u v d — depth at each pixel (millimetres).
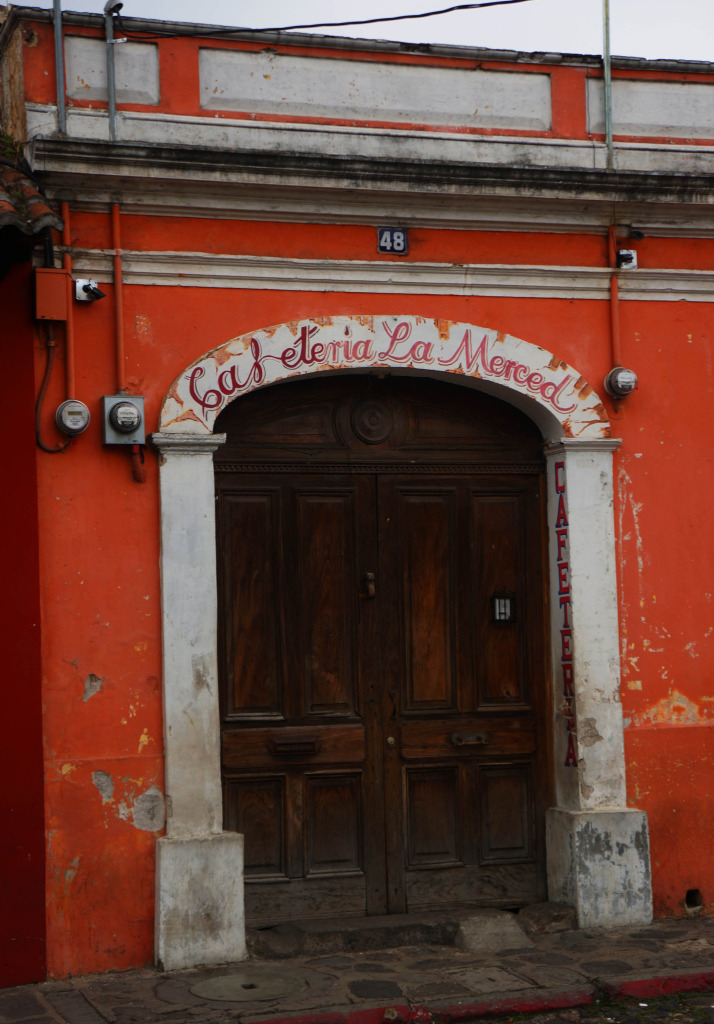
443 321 6727
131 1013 5328
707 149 7230
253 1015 5281
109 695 6105
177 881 6027
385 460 6938
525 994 5566
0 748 5859
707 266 7250
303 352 6492
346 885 6703
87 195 6160
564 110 7031
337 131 6598
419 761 6895
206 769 6199
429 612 6988
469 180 6566
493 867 6953
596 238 7043
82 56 6285
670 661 7004
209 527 6301
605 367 7027
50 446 6066
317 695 6766
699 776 6980
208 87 6477
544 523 7168
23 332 6039
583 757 6785
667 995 5699
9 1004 5496
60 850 5941
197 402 6301
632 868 6742
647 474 7062
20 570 5949
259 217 6465
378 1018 5309
